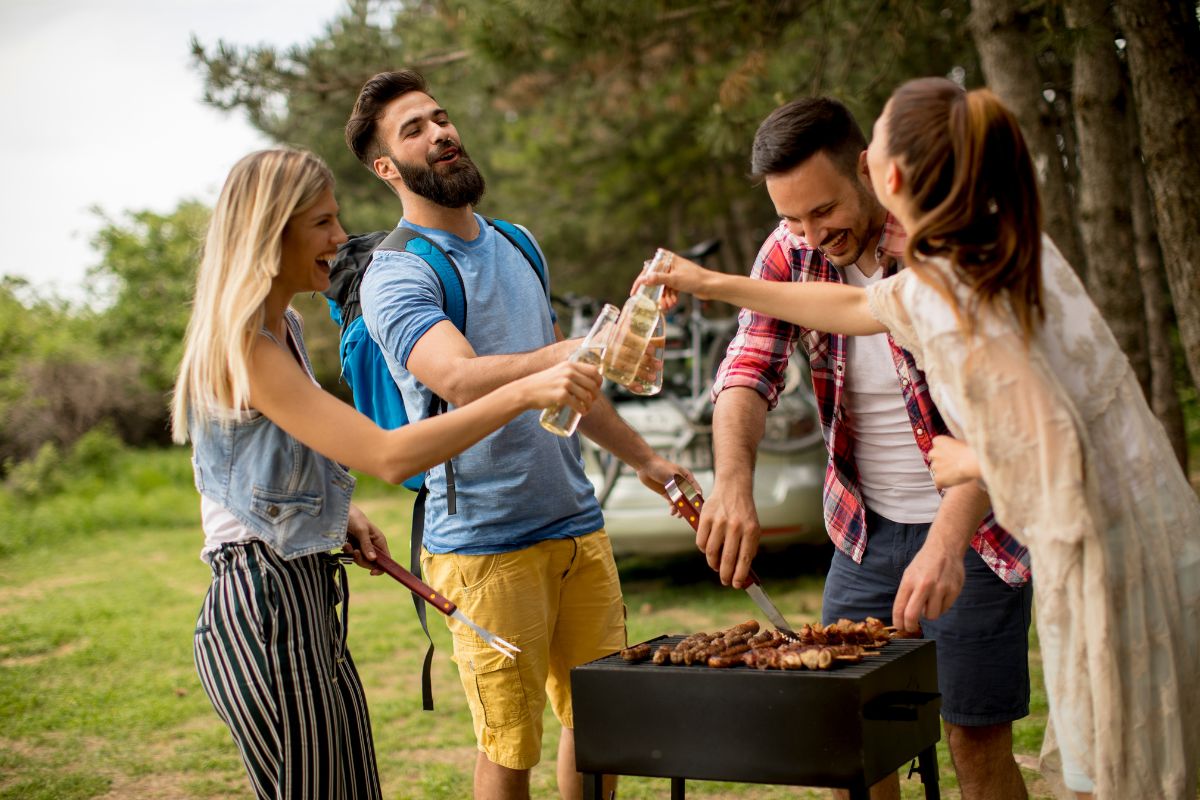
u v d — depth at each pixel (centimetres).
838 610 296
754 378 284
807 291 233
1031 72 535
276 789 236
